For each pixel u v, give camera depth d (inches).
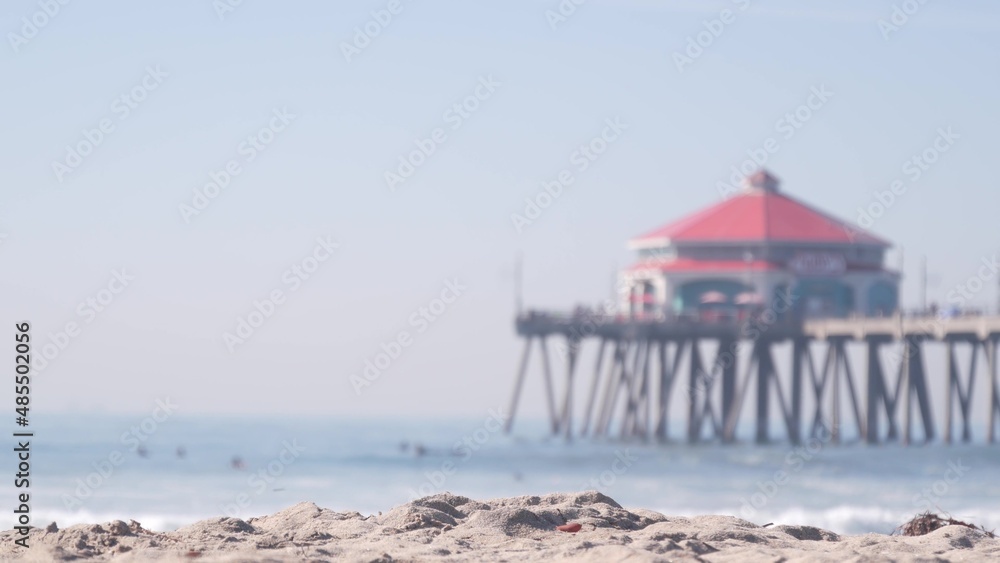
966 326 7111.2
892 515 4660.4
